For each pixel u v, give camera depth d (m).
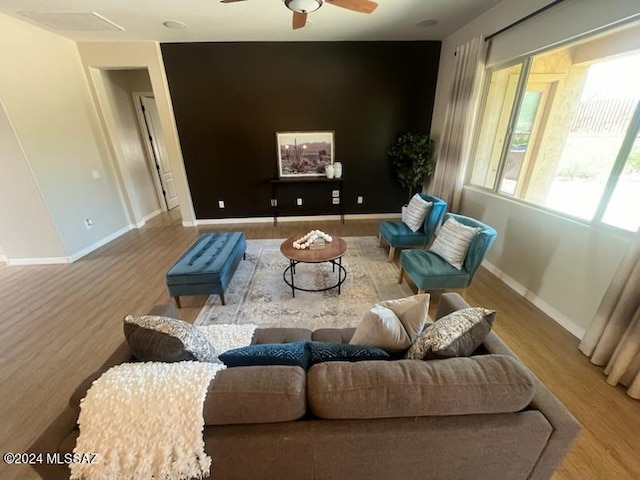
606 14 1.88
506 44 2.81
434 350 0.97
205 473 0.78
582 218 2.13
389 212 5.06
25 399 1.72
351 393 0.80
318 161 4.64
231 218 4.95
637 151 1.80
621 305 1.68
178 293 2.49
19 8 2.73
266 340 1.58
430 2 2.84
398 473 0.87
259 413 0.79
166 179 5.82
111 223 4.34
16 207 3.26
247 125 4.40
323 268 3.28
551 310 2.38
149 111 5.28
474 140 3.49
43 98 3.30
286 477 0.85
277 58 4.07
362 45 4.06
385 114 4.43
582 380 1.76
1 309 2.62
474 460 0.86
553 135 2.58
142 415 0.77
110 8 2.78
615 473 1.29
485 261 3.27
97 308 2.62
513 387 0.83
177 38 3.75
